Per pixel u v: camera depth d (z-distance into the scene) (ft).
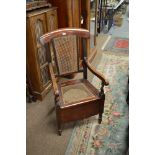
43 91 6.68
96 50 10.90
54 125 5.69
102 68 9.14
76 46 5.32
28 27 5.32
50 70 5.00
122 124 5.64
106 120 5.82
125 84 7.73
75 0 6.98
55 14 6.46
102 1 14.14
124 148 4.73
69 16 6.70
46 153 4.78
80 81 5.78
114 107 6.39
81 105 4.86
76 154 4.75
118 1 18.45
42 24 5.81
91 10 9.38
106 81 4.81
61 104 4.75
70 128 5.55
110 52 11.28
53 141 5.13
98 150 4.83
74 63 5.53
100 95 5.08
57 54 5.15
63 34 4.98
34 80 6.36
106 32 15.56
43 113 6.16
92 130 5.46
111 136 5.24
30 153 4.76
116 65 9.48
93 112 5.25
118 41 13.34
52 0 6.57
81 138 5.21
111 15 16.25
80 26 7.99
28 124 5.72
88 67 5.40
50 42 4.95
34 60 5.88
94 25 9.91
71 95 5.13
